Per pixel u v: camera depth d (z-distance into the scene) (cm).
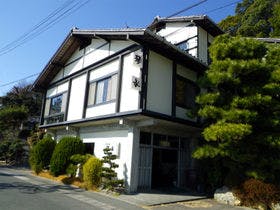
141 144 1252
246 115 913
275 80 996
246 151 991
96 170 1177
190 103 1350
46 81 1934
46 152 1625
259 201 972
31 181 1327
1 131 2747
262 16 2802
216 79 997
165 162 1371
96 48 1483
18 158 2461
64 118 1634
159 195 1124
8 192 973
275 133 972
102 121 1331
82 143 1469
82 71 1565
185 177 1428
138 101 1116
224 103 1027
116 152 1256
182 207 952
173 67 1282
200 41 1645
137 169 1180
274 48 1114
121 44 1303
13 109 2664
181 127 1363
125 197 1044
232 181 1086
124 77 1245
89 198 980
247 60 1006
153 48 1184
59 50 1661
